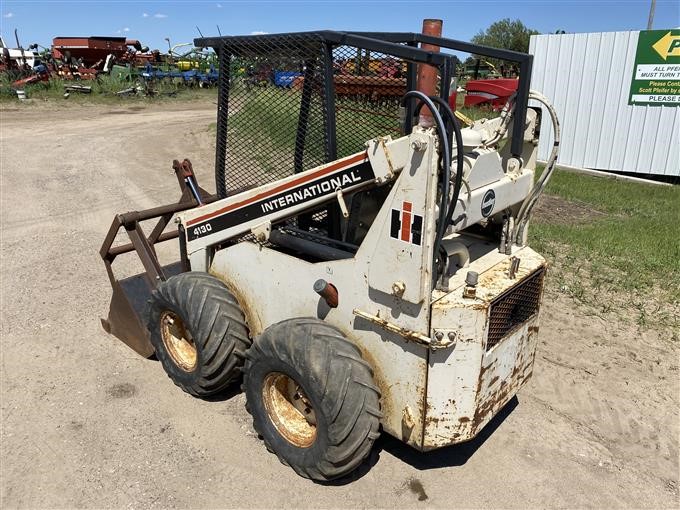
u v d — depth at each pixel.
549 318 4.82
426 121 2.78
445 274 2.66
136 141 13.40
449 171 2.33
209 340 3.30
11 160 10.96
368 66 2.82
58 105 20.62
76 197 8.54
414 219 2.42
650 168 11.10
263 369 2.95
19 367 4.03
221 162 3.45
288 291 3.12
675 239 6.68
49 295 5.18
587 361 4.21
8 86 21.77
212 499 2.88
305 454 2.88
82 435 3.34
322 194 2.82
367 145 2.55
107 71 27.45
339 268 2.82
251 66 3.09
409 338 2.59
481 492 2.97
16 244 6.52
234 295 3.44
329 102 2.79
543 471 3.14
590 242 6.46
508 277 2.86
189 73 26.98
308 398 2.76
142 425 3.43
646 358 4.26
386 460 3.19
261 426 3.10
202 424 3.45
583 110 11.60
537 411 3.67
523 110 2.97
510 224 3.16
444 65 2.38
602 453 3.30
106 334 4.48
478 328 2.58
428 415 2.69
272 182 3.02
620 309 4.98
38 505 2.84
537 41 11.85
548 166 3.10
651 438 3.44
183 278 3.47
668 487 3.06
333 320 2.93
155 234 4.54
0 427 3.40
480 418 2.80
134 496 2.90
